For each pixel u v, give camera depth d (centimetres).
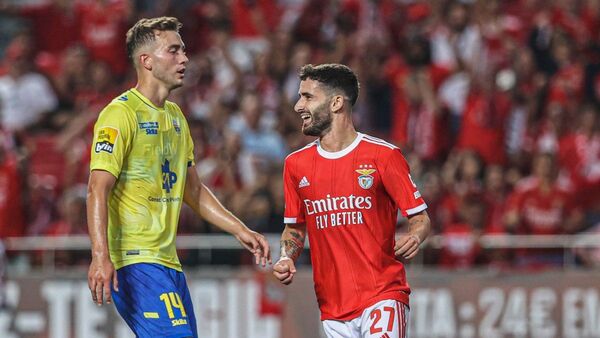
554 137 4638
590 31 5328
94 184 2089
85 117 4794
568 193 4128
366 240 2231
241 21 5412
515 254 3700
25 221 4175
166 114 2231
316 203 2261
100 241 2045
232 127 4612
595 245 3656
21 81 4962
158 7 5509
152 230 2178
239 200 3938
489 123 4606
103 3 5359
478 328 3578
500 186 4112
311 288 3597
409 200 2212
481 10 5175
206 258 3688
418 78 4719
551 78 4984
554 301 3569
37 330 3612
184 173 2258
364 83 4869
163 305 2153
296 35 5109
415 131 4647
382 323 2195
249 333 3600
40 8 5525
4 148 4222
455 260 3703
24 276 3625
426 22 5272
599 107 4875
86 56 5075
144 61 2208
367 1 5262
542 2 5447
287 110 4638
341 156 2252
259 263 2302
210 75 4997
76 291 3622
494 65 4912
